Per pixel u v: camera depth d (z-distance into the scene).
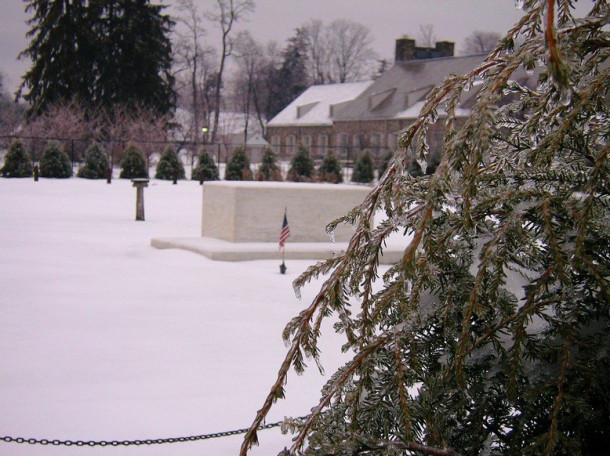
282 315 9.18
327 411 1.87
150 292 10.27
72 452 5.02
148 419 5.68
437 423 1.84
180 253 13.55
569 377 1.77
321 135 65.44
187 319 8.84
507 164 1.93
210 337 8.08
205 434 5.41
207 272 11.89
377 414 1.84
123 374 6.76
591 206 1.64
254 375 6.83
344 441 1.71
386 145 57.56
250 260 13.16
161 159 38.59
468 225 1.51
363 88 68.12
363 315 1.84
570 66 1.43
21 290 10.12
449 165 1.54
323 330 8.17
